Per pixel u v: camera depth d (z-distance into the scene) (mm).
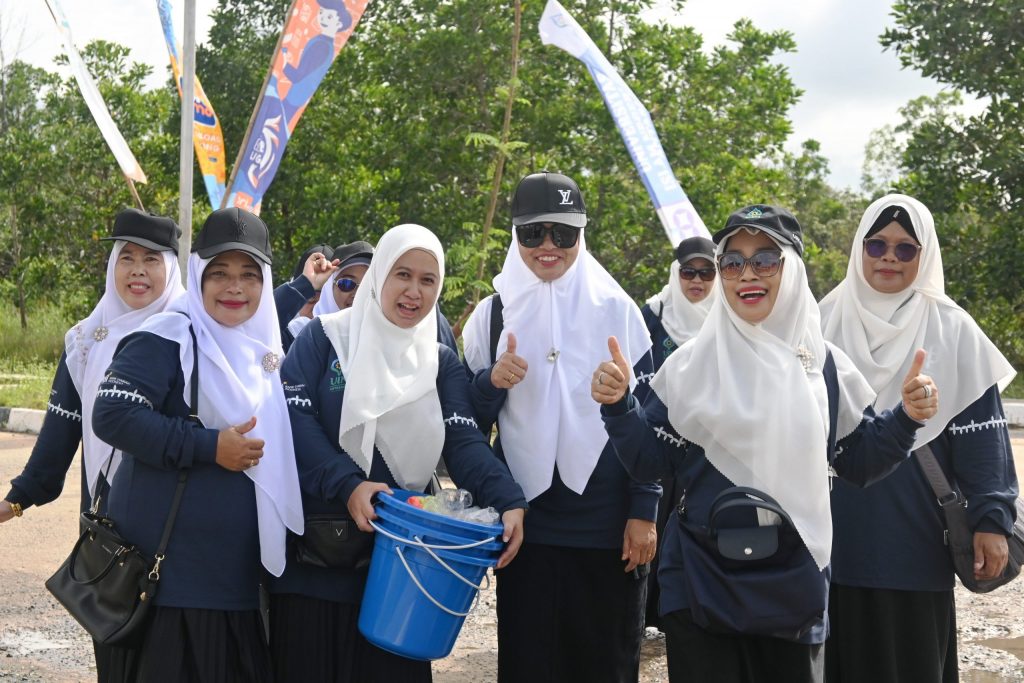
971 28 17516
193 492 3555
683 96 17375
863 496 3910
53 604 6027
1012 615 6266
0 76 22875
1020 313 20516
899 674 3900
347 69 16500
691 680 3406
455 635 3680
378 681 3764
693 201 16281
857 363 4133
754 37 17516
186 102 9609
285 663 3750
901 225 4047
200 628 3523
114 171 21547
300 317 5543
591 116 15914
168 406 3609
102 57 22547
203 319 3689
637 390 4223
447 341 4535
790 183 27391
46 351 18703
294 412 3844
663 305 6219
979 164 18188
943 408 3936
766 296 3414
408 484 3934
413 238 3857
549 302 4285
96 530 3547
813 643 3363
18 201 20984
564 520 4172
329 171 17516
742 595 3254
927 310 4090
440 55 15734
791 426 3330
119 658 3748
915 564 3877
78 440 4449
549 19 9695
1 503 4340
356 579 3777
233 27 17062
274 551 3619
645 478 3559
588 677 4199
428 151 16281
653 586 5660
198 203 19266
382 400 3803
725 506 3281
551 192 4242
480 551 3623
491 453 3947
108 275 4496
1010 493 3867
